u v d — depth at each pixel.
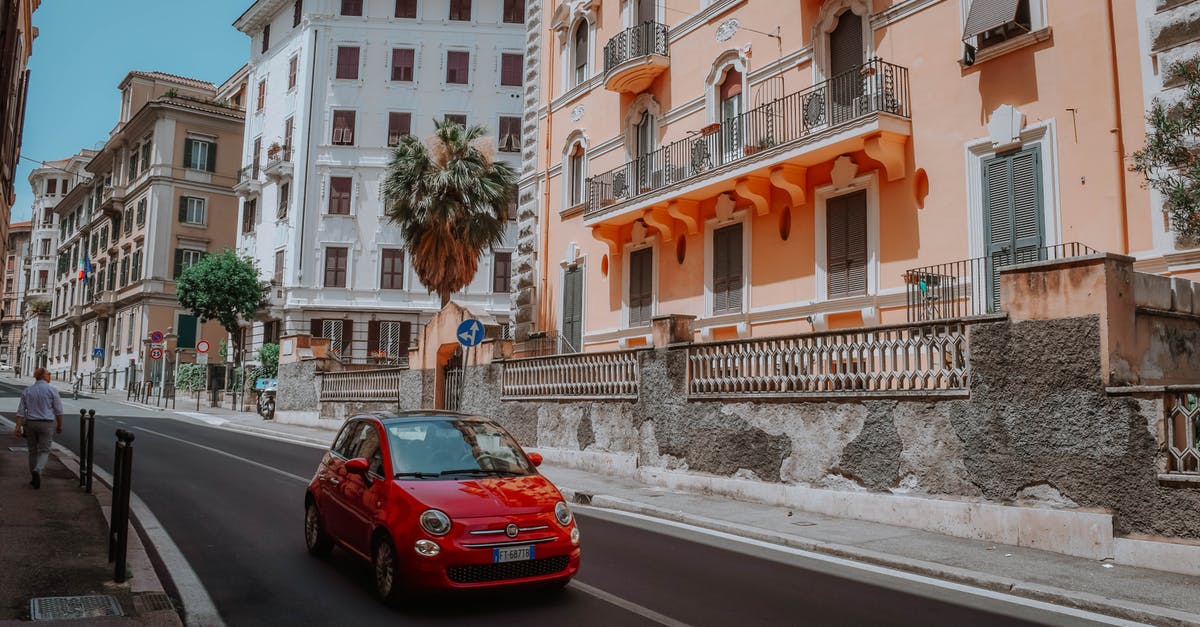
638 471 15.03
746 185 17.59
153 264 54.41
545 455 17.56
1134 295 9.30
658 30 21.09
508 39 45.12
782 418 12.55
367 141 44.03
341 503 7.97
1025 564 8.58
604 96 23.14
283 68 46.66
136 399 46.22
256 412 36.75
